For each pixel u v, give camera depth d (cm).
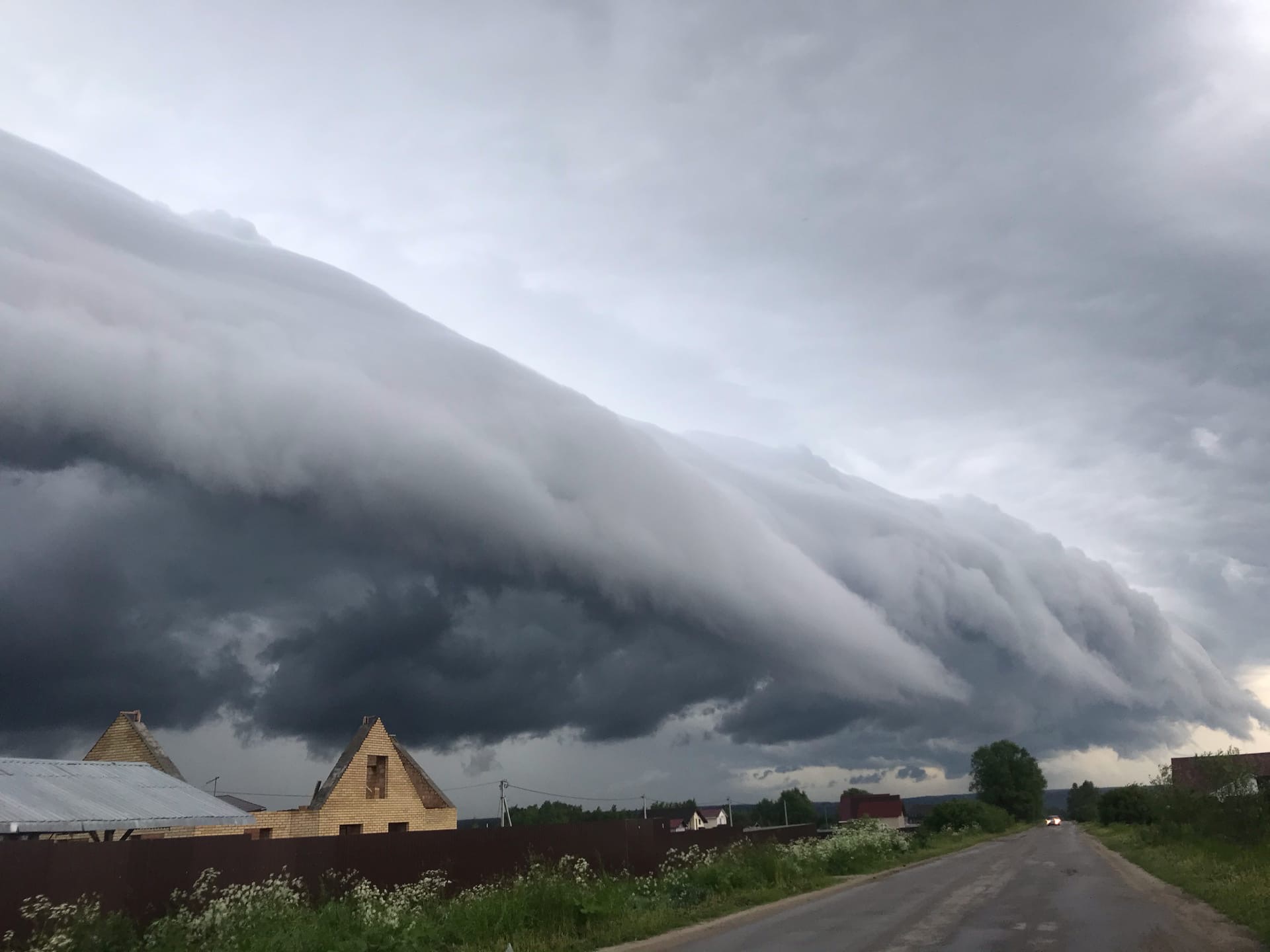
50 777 1820
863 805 12356
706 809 11519
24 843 1327
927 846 5012
